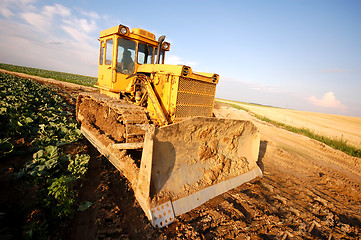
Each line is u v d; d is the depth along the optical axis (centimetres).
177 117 470
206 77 511
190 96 488
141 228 317
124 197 391
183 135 378
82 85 3234
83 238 293
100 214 338
